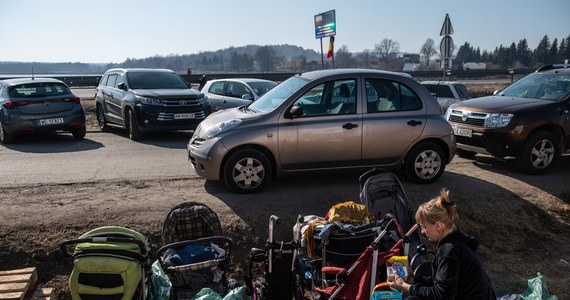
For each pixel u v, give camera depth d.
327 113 6.90
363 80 7.08
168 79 12.78
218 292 4.27
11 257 5.13
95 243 4.01
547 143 8.30
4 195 6.61
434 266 3.32
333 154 6.92
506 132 8.15
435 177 7.44
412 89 7.29
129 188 7.11
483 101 9.07
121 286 3.90
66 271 5.16
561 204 7.24
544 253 6.24
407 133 7.13
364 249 4.48
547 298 4.52
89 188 7.05
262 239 5.91
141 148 10.56
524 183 7.88
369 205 5.38
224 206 6.37
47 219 5.75
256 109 7.20
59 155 9.62
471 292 3.20
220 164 6.67
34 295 4.36
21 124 10.73
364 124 6.94
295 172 6.93
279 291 4.24
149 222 5.86
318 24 18.61
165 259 4.38
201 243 4.48
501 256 6.14
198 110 11.73
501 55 100.19
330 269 4.22
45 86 11.24
